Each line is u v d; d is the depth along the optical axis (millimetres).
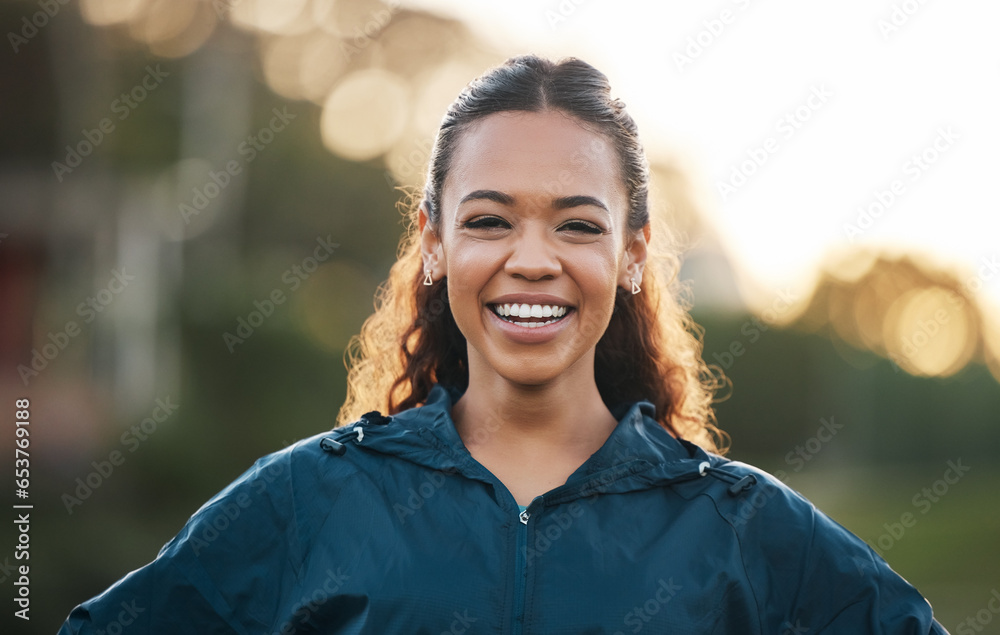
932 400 25609
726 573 2695
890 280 24812
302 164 26062
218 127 22609
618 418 3172
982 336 26078
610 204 2916
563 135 2875
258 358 14859
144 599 2873
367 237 26688
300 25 28875
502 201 2836
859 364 25031
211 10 22828
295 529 2852
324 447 2963
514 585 2654
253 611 2826
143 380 16078
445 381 3555
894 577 2818
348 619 2689
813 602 2758
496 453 2986
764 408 23109
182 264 17391
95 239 16719
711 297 21781
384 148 28594
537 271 2795
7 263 15258
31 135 15703
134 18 21516
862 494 20062
